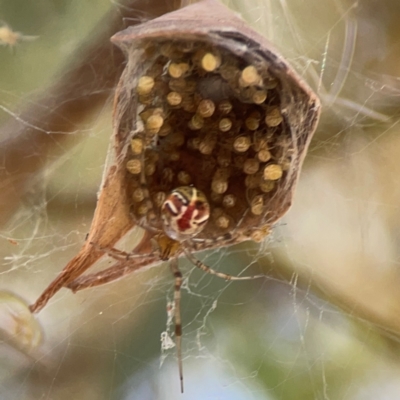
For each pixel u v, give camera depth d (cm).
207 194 24
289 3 25
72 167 26
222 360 26
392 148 26
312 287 26
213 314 26
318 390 26
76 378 26
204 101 23
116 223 24
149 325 26
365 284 26
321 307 26
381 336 26
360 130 26
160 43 23
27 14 25
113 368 26
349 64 26
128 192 24
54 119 25
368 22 25
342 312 26
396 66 26
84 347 26
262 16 25
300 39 25
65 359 26
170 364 26
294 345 26
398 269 26
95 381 26
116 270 24
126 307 26
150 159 24
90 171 26
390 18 25
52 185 26
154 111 24
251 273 26
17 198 26
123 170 24
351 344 26
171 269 26
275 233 26
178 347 25
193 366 26
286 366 26
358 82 26
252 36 23
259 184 24
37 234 26
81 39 25
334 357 26
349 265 26
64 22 25
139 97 23
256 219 24
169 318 26
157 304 26
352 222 26
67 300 26
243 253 26
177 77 23
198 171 24
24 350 26
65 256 26
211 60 23
